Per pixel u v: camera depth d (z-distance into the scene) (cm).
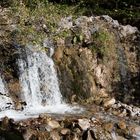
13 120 945
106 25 1438
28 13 1296
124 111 1138
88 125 957
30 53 1161
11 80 1102
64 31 1295
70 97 1206
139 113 1148
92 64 1307
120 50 1414
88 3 1883
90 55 1313
